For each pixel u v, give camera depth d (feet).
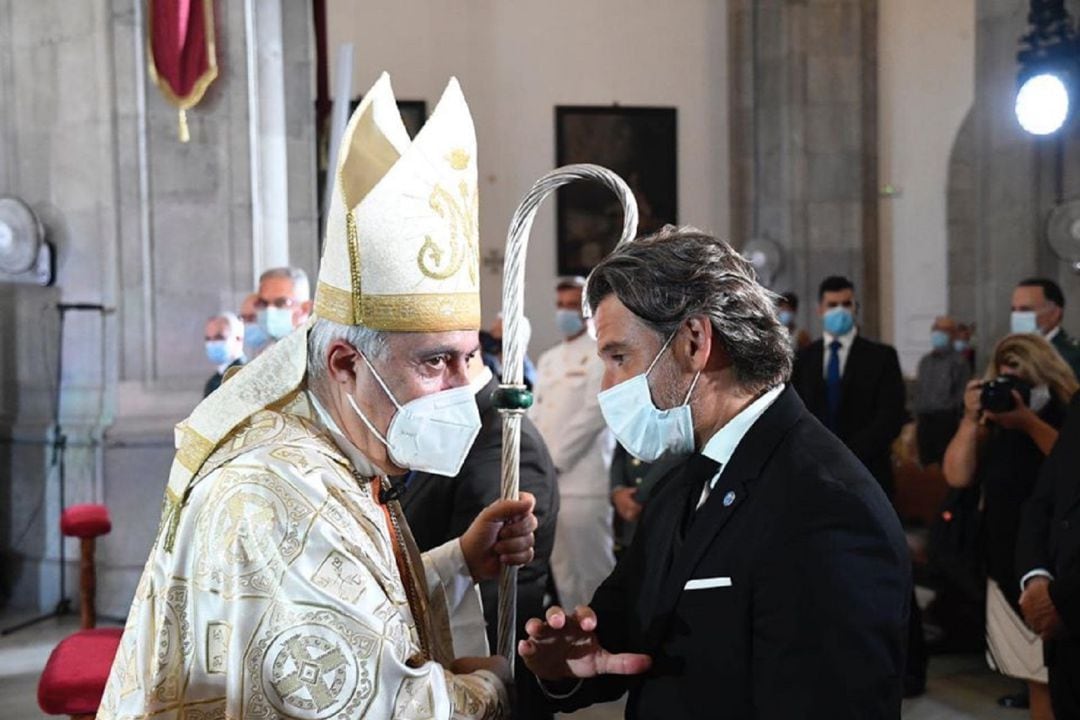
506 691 5.36
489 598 8.57
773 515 5.08
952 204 37.60
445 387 5.29
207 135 21.07
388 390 5.17
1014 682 16.10
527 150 39.96
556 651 5.64
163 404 20.54
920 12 37.60
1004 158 20.06
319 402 5.29
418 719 4.65
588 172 6.05
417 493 8.54
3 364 22.12
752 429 5.35
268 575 4.61
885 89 37.76
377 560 4.89
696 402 5.39
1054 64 15.16
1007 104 19.98
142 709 4.71
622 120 40.01
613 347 5.42
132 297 20.68
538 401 18.08
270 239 23.27
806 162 37.19
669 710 5.30
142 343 20.65
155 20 20.56
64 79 20.98
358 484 5.16
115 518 20.29
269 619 4.57
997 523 13.61
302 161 25.95
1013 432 13.67
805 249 37.14
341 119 20.72
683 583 5.31
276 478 4.76
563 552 17.42
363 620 4.60
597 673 5.54
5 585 21.71
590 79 40.11
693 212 40.24
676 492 5.76
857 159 37.19
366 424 5.24
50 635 19.16
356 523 4.88
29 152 21.52
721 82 40.14
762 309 5.37
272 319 15.55
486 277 39.63
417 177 5.16
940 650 17.69
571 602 17.39
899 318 38.01
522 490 8.79
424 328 5.13
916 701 15.33
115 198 20.59
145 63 20.65
